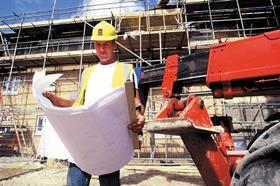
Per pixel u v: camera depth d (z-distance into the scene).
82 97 1.75
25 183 5.35
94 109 1.18
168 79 2.19
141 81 2.34
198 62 2.08
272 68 1.68
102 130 1.24
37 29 14.43
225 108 9.61
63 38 14.66
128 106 1.30
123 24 12.71
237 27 12.26
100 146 1.28
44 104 1.21
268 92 1.78
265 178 1.13
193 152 1.86
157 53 12.55
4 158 10.91
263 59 1.73
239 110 10.20
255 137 1.87
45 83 1.46
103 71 1.71
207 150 1.80
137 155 10.45
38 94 1.29
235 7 12.58
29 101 13.46
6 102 13.52
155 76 2.30
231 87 1.87
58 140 1.75
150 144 10.28
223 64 1.90
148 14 11.94
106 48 1.70
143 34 10.70
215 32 12.45
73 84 13.23
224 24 12.76
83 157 1.33
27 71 14.12
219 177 1.77
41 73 1.45
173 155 10.53
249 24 12.62
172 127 1.57
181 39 11.44
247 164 1.19
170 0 12.62
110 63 1.75
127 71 1.66
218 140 2.12
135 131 1.41
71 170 1.71
